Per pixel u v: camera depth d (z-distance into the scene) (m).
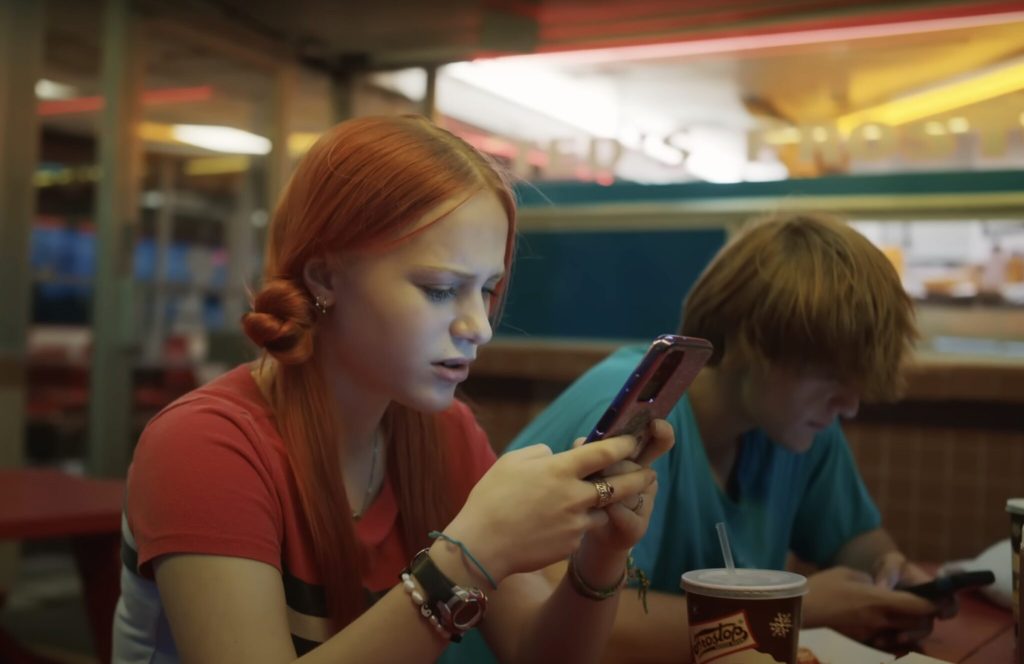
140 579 0.96
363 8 4.23
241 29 4.50
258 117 4.76
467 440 1.20
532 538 0.83
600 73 4.51
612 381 1.37
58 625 3.77
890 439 2.63
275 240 1.00
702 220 3.81
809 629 1.21
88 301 5.46
